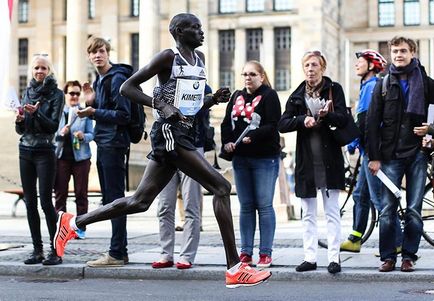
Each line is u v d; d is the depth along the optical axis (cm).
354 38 6625
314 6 5653
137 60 6456
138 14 6456
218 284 1212
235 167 1336
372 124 1238
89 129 1819
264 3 6025
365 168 1339
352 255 1426
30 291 1151
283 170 2230
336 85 1260
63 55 6681
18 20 6794
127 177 1362
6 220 2362
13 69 6519
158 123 898
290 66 5975
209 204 3022
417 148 1226
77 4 5584
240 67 6041
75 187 1814
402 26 6550
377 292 1107
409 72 1235
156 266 1298
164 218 1306
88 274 1298
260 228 1318
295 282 1216
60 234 938
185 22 909
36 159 1320
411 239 1232
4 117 4003
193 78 903
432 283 1184
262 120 1323
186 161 888
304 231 1263
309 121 1219
